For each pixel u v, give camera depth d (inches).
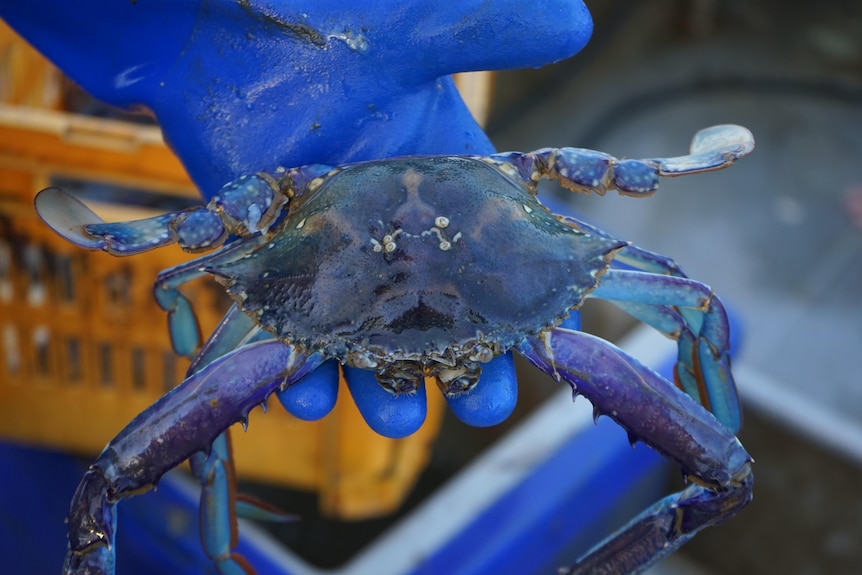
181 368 27.9
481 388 20.5
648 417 20.9
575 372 21.0
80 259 26.7
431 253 20.1
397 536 26.0
